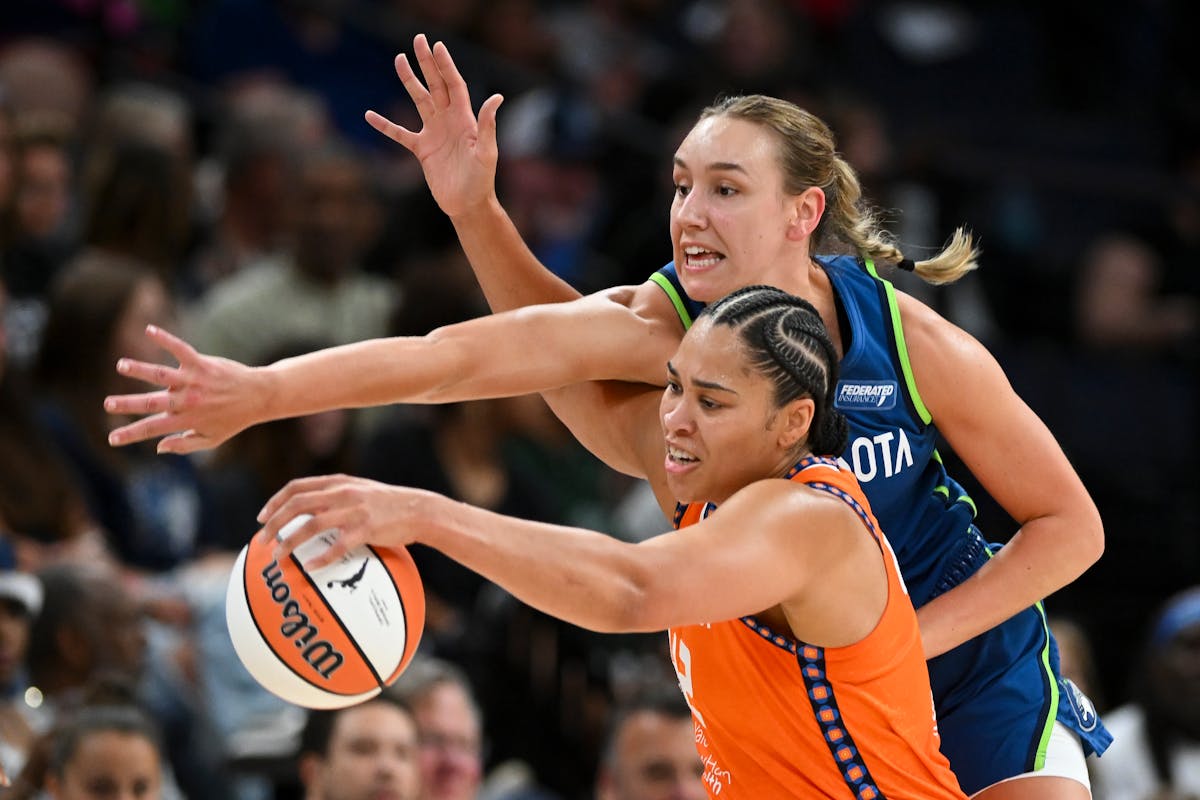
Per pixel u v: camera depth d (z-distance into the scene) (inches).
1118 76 877.8
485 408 569.6
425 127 313.4
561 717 531.8
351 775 418.9
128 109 614.5
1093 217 823.7
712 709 281.0
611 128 735.1
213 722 466.3
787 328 262.5
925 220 721.6
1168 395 740.7
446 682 453.4
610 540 243.3
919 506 318.7
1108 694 679.7
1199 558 691.4
